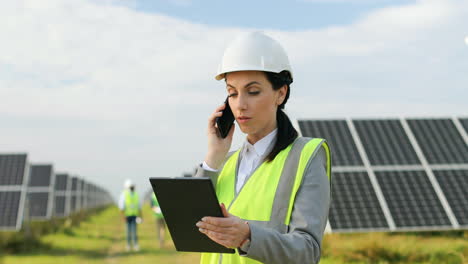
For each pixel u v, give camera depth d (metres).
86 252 14.61
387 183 11.48
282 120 2.28
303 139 2.22
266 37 2.21
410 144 12.78
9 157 18.17
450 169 12.01
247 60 2.12
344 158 12.18
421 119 13.67
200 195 1.85
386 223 10.50
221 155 2.50
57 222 23.73
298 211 2.05
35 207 24.64
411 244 9.58
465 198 11.19
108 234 23.02
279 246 1.87
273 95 2.18
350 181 11.51
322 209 2.07
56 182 34.09
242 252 1.88
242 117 2.18
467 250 9.20
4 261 12.35
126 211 15.02
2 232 15.47
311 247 1.95
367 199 11.05
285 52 2.26
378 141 12.77
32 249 15.13
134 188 15.27
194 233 2.00
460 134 13.16
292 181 2.11
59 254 14.11
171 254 13.53
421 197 11.17
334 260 9.23
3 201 16.67
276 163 2.19
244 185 2.24
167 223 2.04
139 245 16.64
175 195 1.91
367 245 9.37
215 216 1.88
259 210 2.13
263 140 2.29
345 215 10.60
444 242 10.23
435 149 12.62
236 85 2.16
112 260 12.55
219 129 2.48
